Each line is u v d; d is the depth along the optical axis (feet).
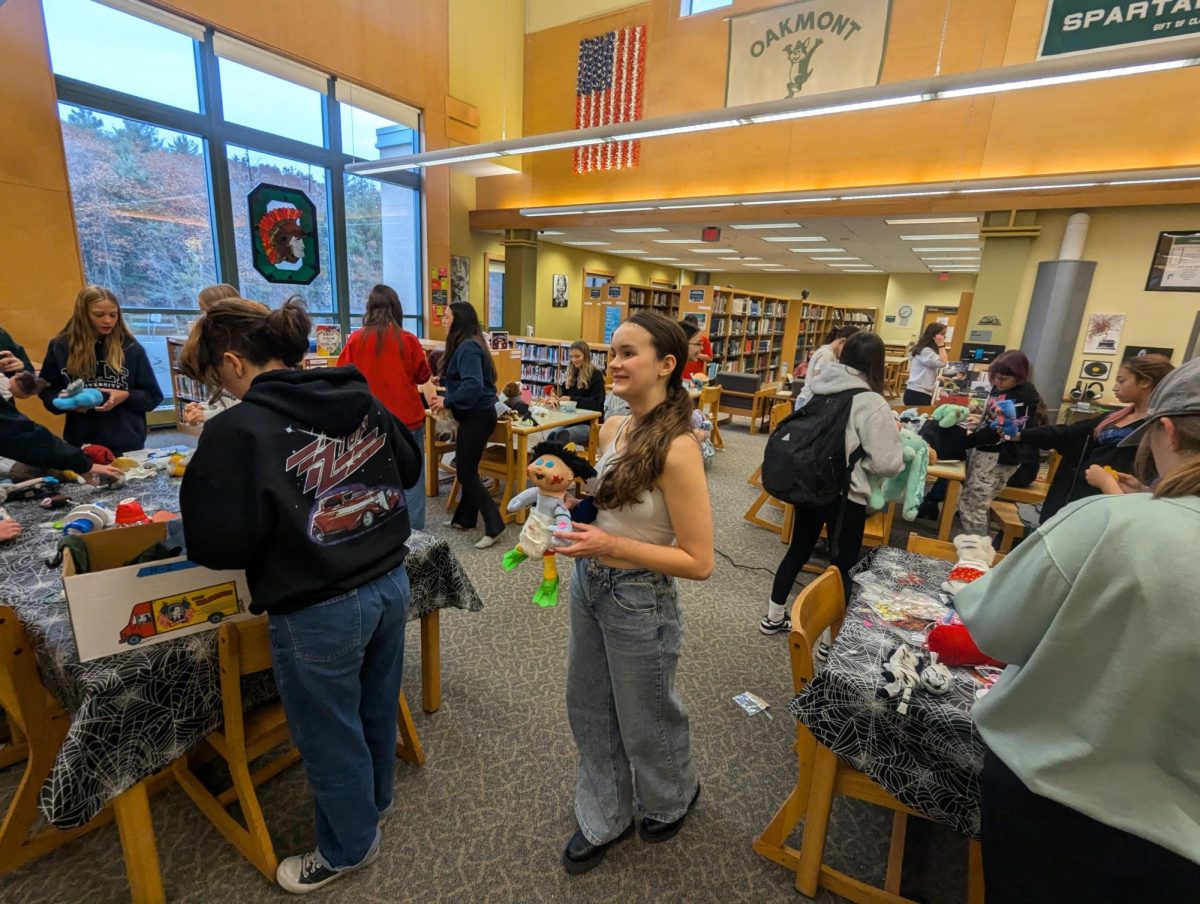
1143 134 16.98
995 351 20.30
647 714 4.27
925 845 4.95
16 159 14.62
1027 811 2.43
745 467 17.93
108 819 4.77
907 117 20.30
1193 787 2.08
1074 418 18.85
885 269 45.91
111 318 7.90
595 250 41.37
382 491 3.86
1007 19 17.94
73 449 5.99
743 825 5.08
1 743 5.37
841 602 5.12
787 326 34.32
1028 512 9.73
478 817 5.05
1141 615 2.06
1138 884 2.16
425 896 4.36
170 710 3.69
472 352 10.00
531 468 4.38
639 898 4.42
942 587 4.99
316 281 23.40
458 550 10.56
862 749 3.77
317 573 3.42
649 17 24.73
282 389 3.39
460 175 30.22
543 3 27.94
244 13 18.69
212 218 19.56
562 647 7.63
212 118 18.76
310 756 3.79
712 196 22.63
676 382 3.79
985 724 2.63
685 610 9.00
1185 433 2.28
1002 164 19.08
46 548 4.75
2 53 14.14
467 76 26.78
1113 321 18.76
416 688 6.73
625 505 3.76
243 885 4.35
